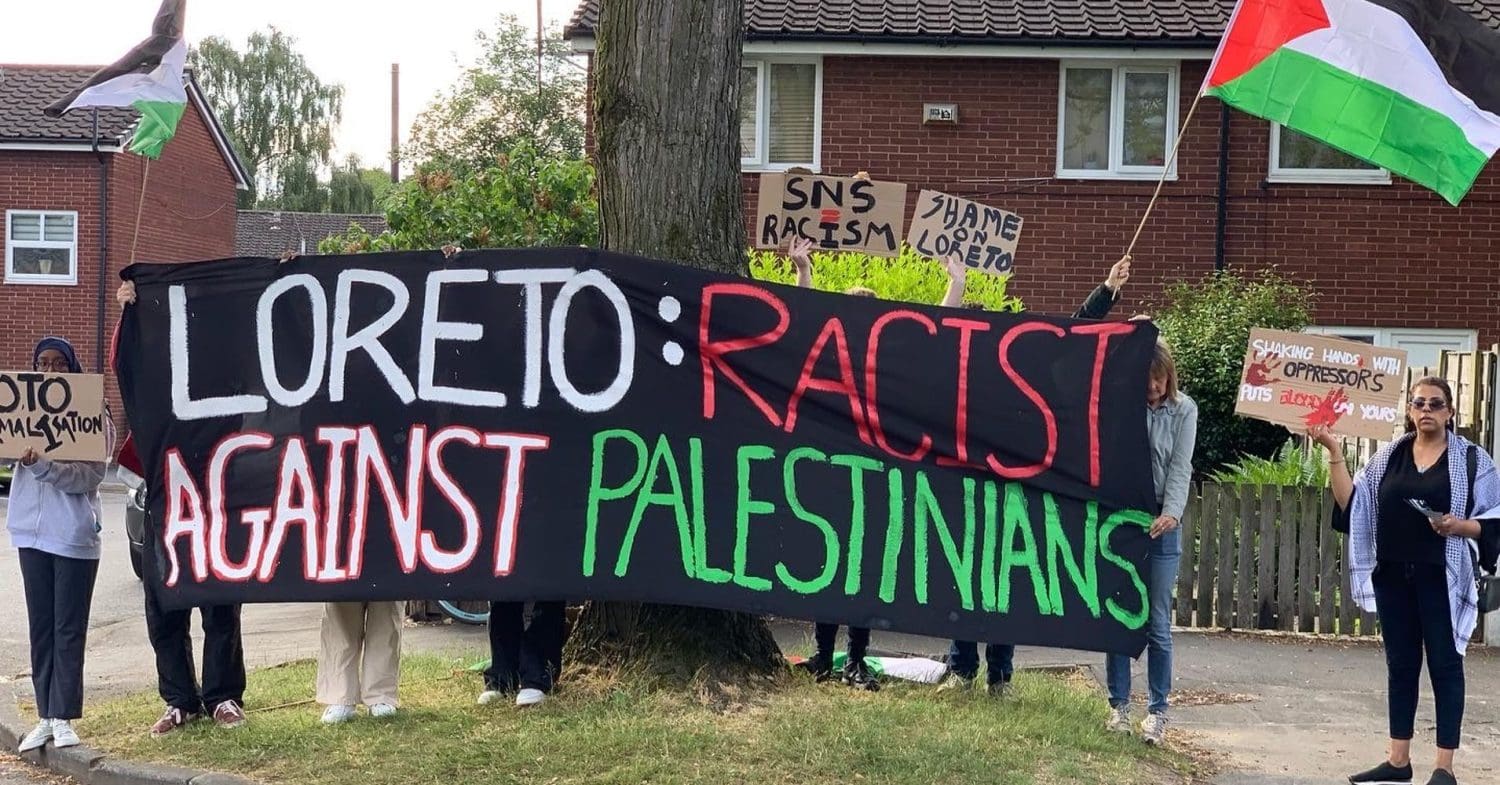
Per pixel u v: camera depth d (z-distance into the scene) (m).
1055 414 6.42
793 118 17.17
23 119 26.31
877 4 17.27
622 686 6.83
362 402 6.70
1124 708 6.71
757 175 17.08
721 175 7.10
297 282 6.77
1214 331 14.10
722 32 7.04
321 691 6.73
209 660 6.82
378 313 6.71
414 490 6.63
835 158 17.08
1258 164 16.88
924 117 17.00
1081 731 6.57
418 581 6.58
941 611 6.38
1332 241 16.91
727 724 6.38
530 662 6.78
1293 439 13.33
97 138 25.62
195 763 6.22
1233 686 8.33
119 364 6.84
